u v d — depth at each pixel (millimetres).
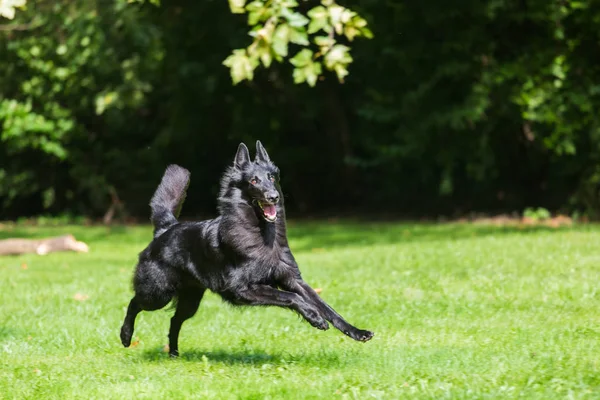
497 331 8031
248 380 6273
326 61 7648
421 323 8602
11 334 8578
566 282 10391
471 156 20625
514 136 21719
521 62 19562
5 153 25391
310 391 5898
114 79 23969
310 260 14531
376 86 21047
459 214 23719
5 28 22781
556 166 21281
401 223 22188
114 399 5949
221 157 25500
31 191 25781
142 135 25875
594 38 19875
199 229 7074
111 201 26016
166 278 7277
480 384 5895
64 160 25594
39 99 24297
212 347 7965
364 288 10844
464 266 12227
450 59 19516
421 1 19047
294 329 8586
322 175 25750
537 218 21500
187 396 5891
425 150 20953
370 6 18656
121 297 10930
